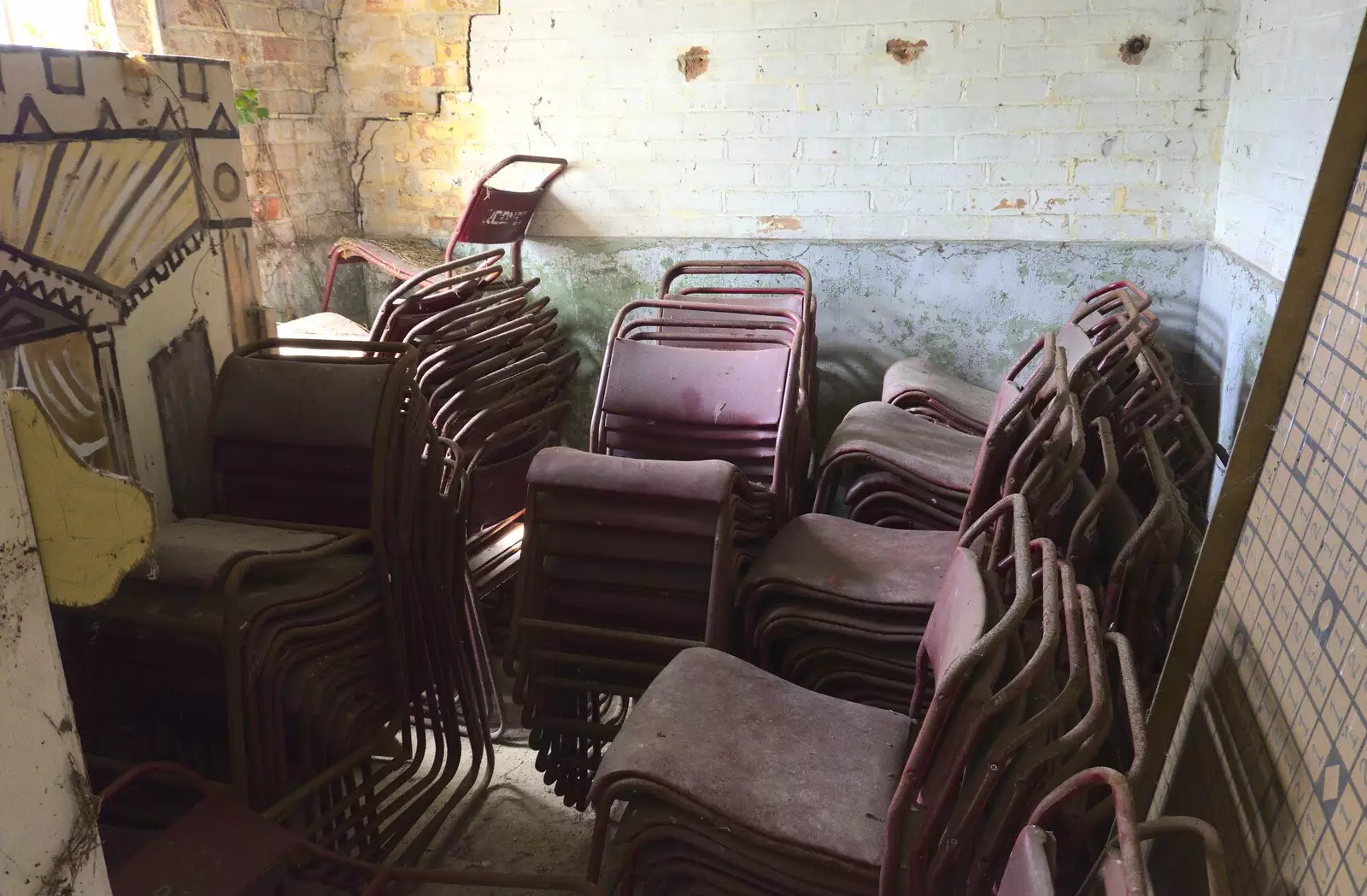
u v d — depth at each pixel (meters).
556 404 3.25
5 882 0.74
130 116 1.96
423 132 3.76
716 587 2.02
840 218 3.49
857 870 1.37
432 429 2.21
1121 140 3.19
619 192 3.65
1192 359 3.26
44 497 0.75
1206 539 1.47
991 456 1.89
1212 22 3.02
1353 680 1.03
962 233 3.40
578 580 2.14
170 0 3.02
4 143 1.71
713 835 1.47
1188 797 1.42
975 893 1.20
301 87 3.59
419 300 2.94
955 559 1.52
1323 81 2.24
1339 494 1.16
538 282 3.34
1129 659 1.28
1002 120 3.26
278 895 1.56
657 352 2.77
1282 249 2.49
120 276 1.97
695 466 2.05
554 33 3.55
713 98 3.48
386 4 3.65
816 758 1.58
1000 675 1.30
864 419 2.84
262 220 3.46
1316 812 1.04
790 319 2.99
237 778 1.67
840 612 2.05
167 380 2.10
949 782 1.20
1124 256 3.24
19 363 1.76
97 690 1.85
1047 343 2.00
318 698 1.84
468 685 2.36
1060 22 3.13
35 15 2.69
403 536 2.06
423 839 2.14
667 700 1.70
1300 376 1.35
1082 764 1.20
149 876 1.41
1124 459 2.37
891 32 3.27
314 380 2.05
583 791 2.23
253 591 1.83
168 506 2.13
